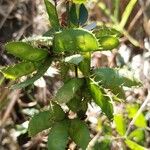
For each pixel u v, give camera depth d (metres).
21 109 0.31
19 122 0.31
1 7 0.36
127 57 0.33
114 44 0.18
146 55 0.33
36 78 0.17
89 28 0.19
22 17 0.35
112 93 0.19
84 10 0.19
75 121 0.18
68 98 0.17
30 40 0.17
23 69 0.18
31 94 0.31
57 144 0.18
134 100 0.30
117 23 0.31
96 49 0.17
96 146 0.27
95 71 0.18
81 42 0.17
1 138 0.31
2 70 0.18
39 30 0.34
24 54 0.17
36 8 0.35
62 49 0.17
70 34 0.17
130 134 0.28
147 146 0.28
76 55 0.17
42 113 0.18
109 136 0.27
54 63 0.19
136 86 0.18
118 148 0.27
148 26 0.33
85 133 0.18
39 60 0.18
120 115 0.26
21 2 0.36
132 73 0.18
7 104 0.31
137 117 0.27
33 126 0.18
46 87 0.31
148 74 0.32
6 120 0.31
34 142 0.29
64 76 0.18
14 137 0.30
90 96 0.18
